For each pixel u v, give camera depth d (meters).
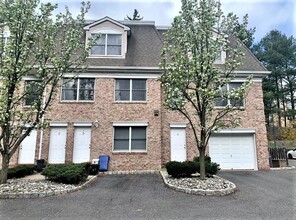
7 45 8.17
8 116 8.12
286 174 12.23
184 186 8.28
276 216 5.45
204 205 6.36
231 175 11.88
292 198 7.15
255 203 6.58
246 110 14.45
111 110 14.00
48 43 8.97
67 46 9.38
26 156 13.41
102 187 8.79
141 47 15.89
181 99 8.80
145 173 12.55
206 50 9.07
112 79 14.35
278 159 15.84
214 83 9.14
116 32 15.34
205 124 9.47
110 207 6.14
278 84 31.95
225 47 9.43
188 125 14.27
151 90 14.34
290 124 27.83
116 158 13.51
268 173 12.61
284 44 31.64
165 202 6.64
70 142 13.49
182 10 9.29
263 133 14.31
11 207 6.13
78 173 8.85
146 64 14.54
